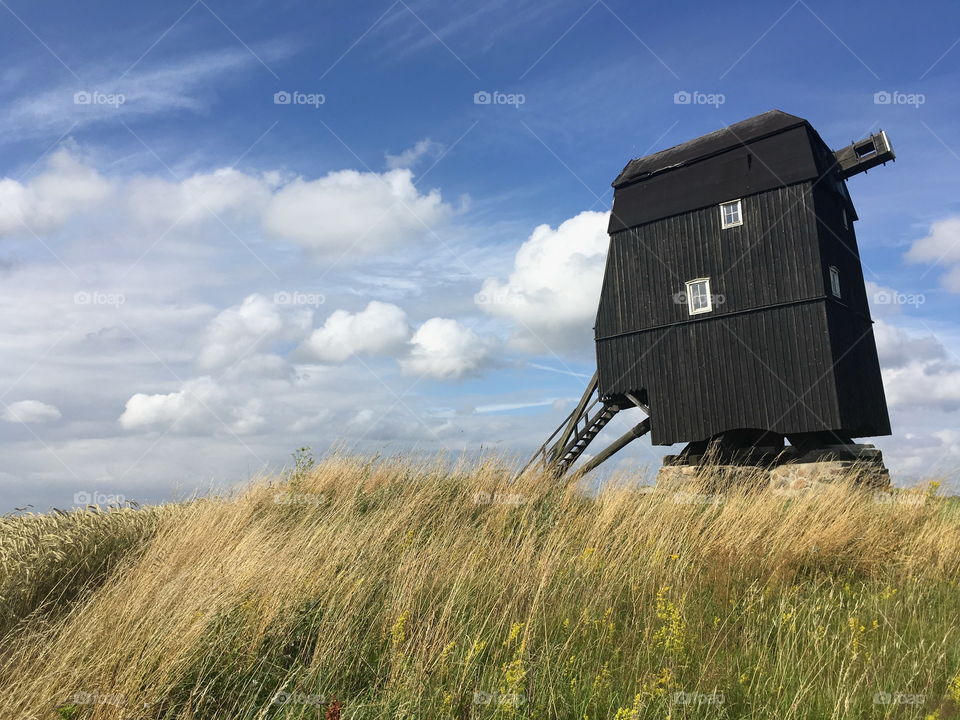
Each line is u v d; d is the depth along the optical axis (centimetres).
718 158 2261
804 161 2080
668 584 723
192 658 489
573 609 641
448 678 491
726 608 688
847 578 832
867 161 2289
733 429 2100
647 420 2362
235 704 455
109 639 512
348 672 511
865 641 609
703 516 973
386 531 828
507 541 846
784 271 2062
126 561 765
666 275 2289
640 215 2373
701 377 2170
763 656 561
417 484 1151
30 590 670
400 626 548
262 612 571
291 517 998
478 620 599
